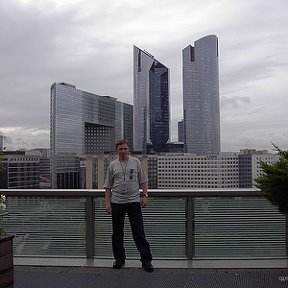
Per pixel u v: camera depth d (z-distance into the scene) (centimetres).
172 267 557
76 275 529
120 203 552
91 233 610
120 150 557
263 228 598
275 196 480
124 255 566
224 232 598
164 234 604
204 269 548
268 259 589
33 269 558
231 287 472
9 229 620
